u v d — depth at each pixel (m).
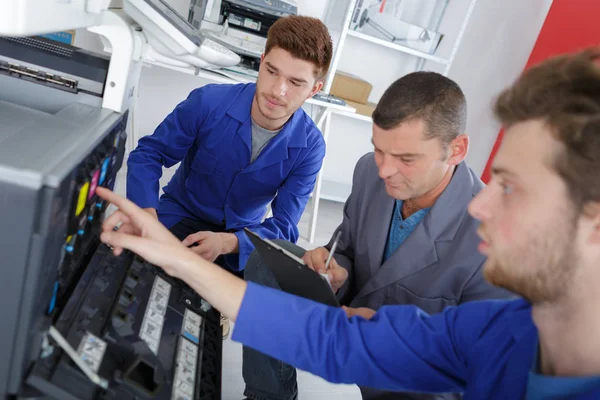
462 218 1.14
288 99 1.40
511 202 0.56
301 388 1.67
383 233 1.25
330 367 0.82
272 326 0.79
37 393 0.59
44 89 0.86
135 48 0.87
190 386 0.74
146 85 3.10
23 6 0.48
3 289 0.55
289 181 1.62
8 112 0.69
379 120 1.01
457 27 3.39
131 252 0.91
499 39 3.45
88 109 0.83
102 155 0.75
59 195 0.55
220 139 1.52
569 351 0.59
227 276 0.79
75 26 0.67
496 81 3.56
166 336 0.80
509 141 0.56
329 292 0.87
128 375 0.67
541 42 3.37
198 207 1.64
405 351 0.83
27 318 0.57
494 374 0.73
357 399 1.70
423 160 1.01
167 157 1.53
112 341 0.71
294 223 1.64
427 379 0.85
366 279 1.32
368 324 0.85
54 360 0.63
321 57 1.37
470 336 0.80
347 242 1.39
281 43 1.33
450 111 0.99
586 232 0.52
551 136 0.52
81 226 0.71
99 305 0.76
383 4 2.98
